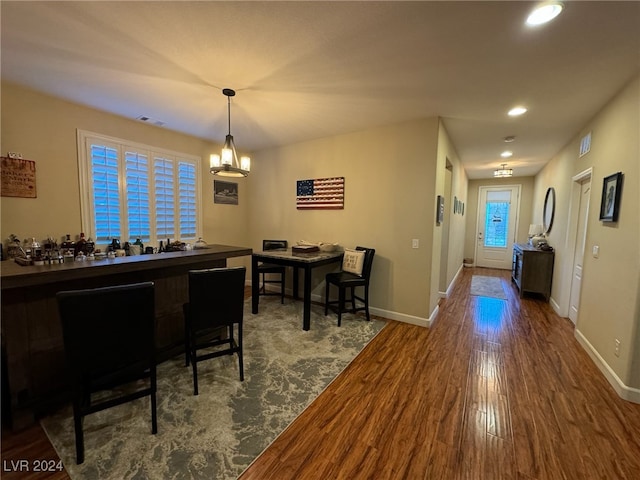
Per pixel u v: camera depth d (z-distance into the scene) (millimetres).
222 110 3248
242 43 1984
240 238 5281
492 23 1710
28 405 1792
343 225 4168
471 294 5078
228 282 2182
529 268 4785
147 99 2965
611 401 2115
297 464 1556
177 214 4215
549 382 2354
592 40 1846
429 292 3504
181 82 2576
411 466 1552
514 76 2344
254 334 3230
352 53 2076
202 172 4555
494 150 4781
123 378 1797
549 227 5117
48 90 2775
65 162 3064
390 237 3754
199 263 2855
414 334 3301
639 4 1512
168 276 2596
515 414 1967
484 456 1620
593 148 3127
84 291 1488
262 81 2527
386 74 2365
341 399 2107
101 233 3385
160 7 1637
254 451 1633
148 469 1504
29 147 2814
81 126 3166
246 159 3188
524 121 3391
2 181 2656
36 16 1712
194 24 1791
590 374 2484
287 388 2229
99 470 1494
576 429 1831
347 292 4172
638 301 2080
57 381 1962
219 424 1833
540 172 6312
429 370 2521
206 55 2139
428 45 1956
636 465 1572
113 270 2033
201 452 1618
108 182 3422
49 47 2053
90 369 1555
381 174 3781
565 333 3375
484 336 3268
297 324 3537
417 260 3566
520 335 3309
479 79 2412
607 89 2512
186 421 1854
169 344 2623
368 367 2561
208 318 2156
